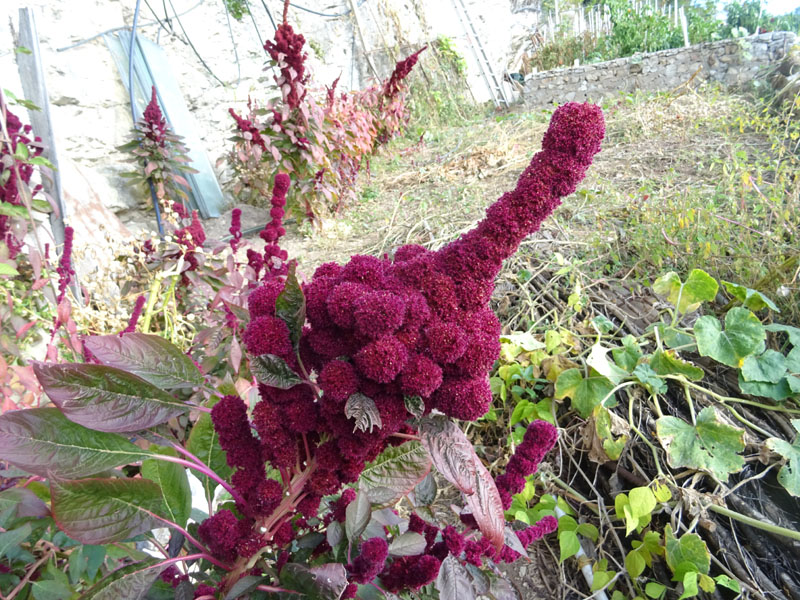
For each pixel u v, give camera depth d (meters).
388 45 9.05
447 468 0.71
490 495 0.71
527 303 2.59
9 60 3.15
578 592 1.65
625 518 1.63
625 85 7.83
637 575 1.59
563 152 0.68
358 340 0.69
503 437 2.20
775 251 2.35
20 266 2.17
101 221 3.07
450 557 0.92
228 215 5.10
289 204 4.54
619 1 11.08
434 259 0.74
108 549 0.99
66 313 1.48
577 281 2.50
